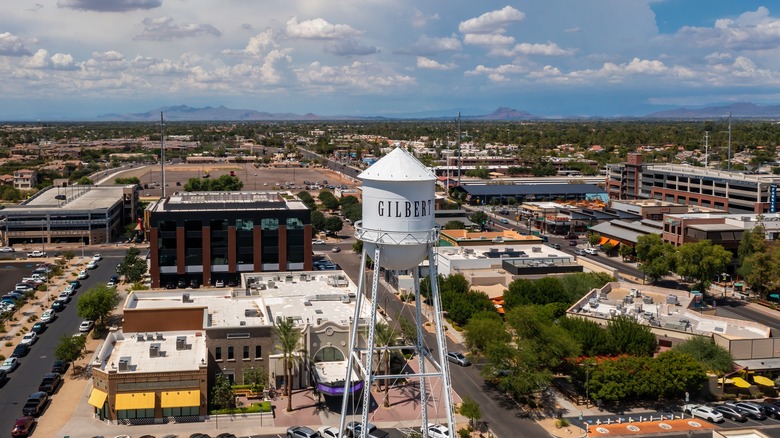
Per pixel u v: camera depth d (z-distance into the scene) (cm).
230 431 8594
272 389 9812
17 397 9538
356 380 9194
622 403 9512
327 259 19212
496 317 11712
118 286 16162
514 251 16012
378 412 9125
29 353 11425
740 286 15712
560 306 12488
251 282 13175
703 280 15038
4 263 18512
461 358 11019
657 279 16312
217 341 9806
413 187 6216
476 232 18400
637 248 16650
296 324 10350
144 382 8819
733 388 9912
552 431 8569
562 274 14438
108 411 8756
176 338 10344
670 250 16162
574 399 9581
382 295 15200
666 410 9281
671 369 9412
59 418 8888
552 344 9712
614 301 12531
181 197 18850
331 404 9394
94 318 12569
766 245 15750
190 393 8862
